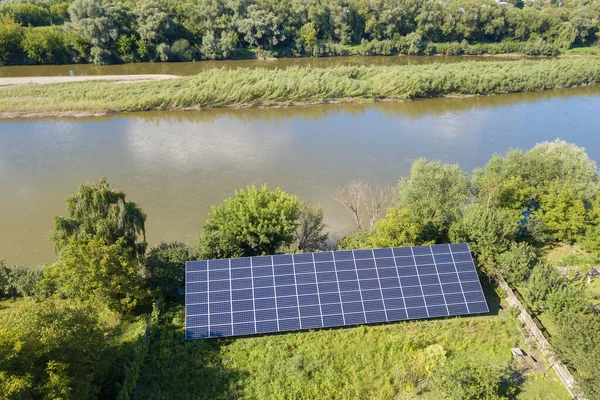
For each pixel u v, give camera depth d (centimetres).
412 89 9288
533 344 2961
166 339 2902
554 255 4069
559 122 8194
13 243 4397
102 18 11031
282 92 8962
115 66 11400
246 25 12388
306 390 2573
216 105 8700
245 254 3650
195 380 2619
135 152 6581
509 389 2570
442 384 2545
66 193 5369
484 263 3503
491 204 4184
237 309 2975
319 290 3111
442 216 3922
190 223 4769
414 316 3098
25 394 1914
